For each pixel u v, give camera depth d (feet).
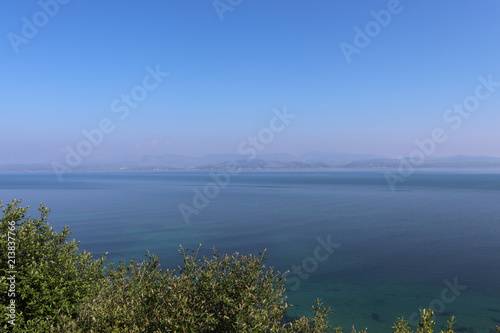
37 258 37.50
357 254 222.89
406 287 156.66
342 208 493.77
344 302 137.08
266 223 352.69
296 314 123.65
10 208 39.06
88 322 26.48
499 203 547.49
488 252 226.99
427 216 408.05
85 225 327.88
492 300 139.54
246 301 25.17
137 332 24.88
